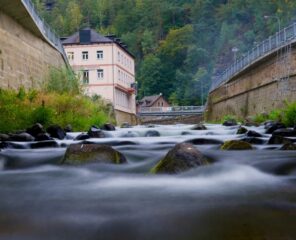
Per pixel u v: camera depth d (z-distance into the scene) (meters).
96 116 27.09
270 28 86.56
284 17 84.25
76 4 132.25
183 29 130.38
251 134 14.98
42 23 32.66
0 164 8.77
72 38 73.62
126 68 80.88
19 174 7.49
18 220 4.45
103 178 6.86
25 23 28.25
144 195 5.53
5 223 4.36
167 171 6.96
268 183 6.21
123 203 5.10
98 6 141.62
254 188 5.89
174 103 123.12
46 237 3.96
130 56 85.12
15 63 26.41
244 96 41.81
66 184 6.40
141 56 139.88
